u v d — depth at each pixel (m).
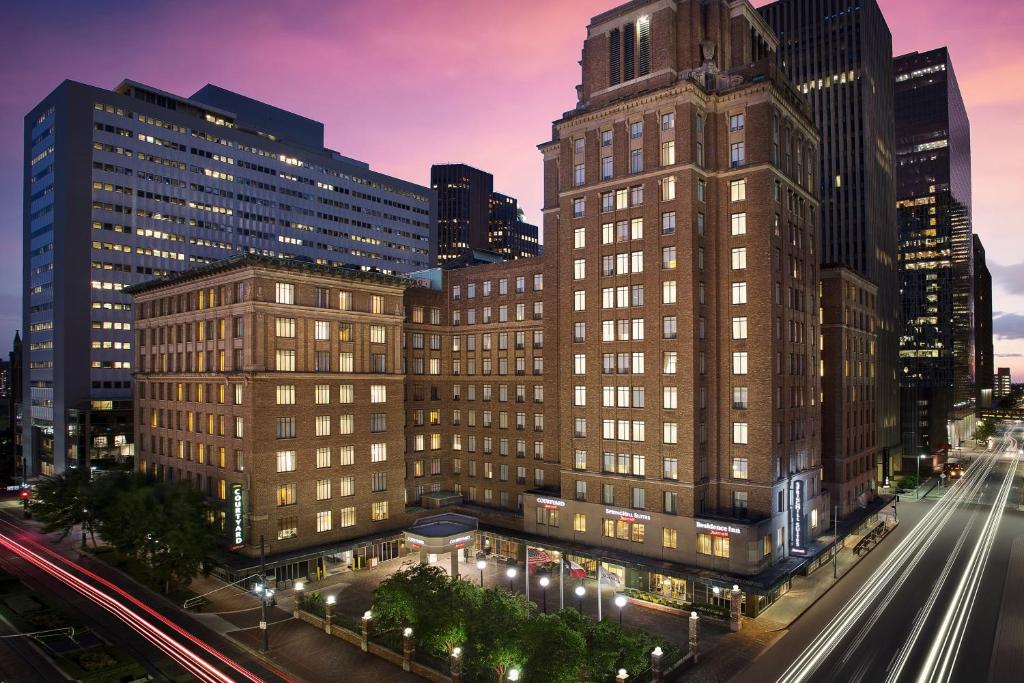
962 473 145.38
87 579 65.38
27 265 143.88
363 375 75.06
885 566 70.56
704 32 69.56
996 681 42.31
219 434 69.94
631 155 69.00
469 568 71.12
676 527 62.84
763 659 46.91
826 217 139.75
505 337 86.81
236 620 54.81
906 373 188.38
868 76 137.38
